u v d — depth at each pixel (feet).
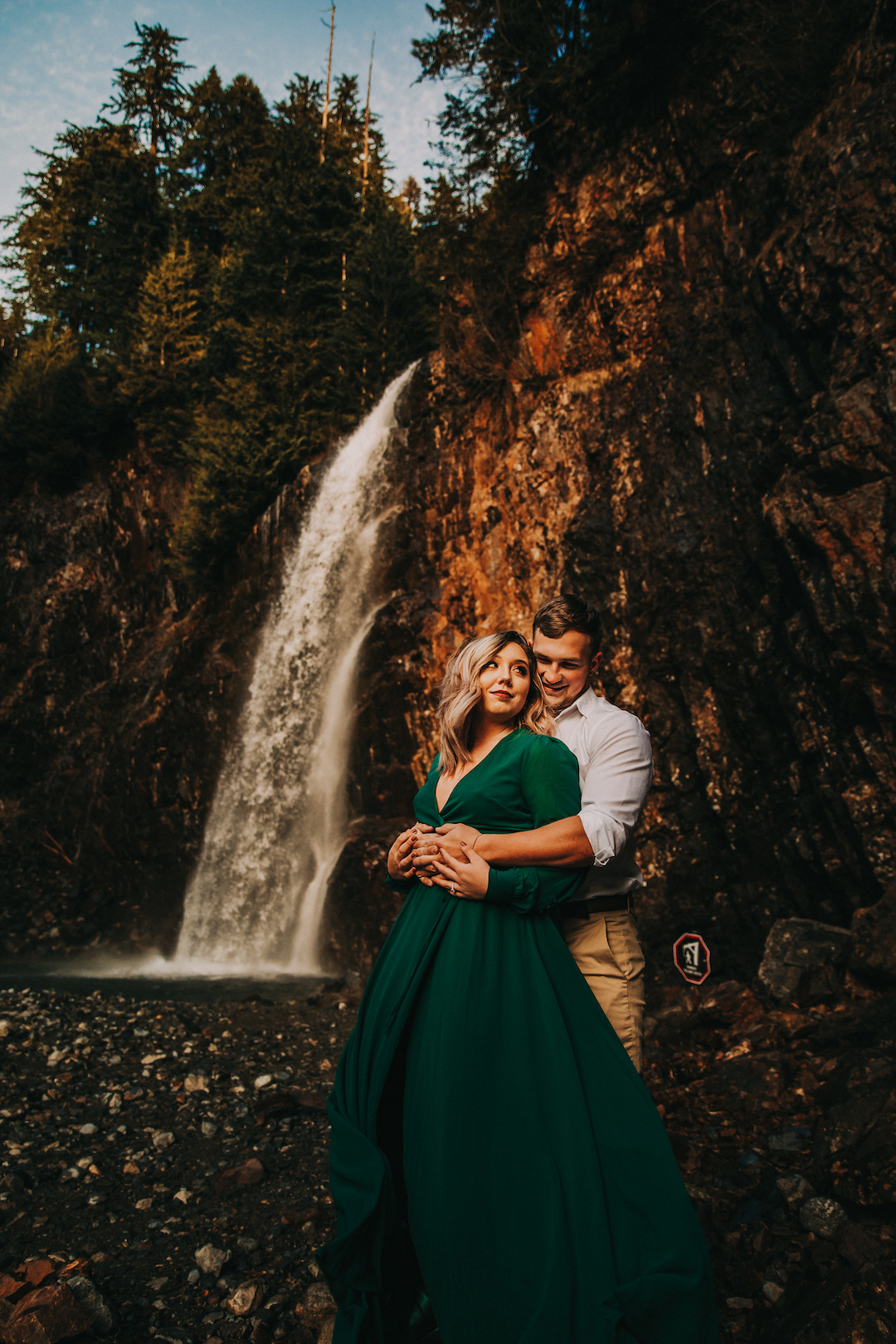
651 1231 4.72
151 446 63.46
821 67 22.54
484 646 6.51
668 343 27.22
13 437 63.26
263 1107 12.71
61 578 60.75
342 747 35.45
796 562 18.28
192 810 44.42
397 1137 5.77
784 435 21.44
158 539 60.64
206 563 51.42
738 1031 13.44
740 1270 7.61
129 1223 9.18
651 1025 14.99
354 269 48.34
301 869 36.27
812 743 18.66
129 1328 7.22
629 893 7.14
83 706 57.21
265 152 73.10
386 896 29.19
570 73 29.45
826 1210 8.04
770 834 20.16
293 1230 8.96
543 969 5.63
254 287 56.44
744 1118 10.64
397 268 46.93
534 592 28.96
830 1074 11.15
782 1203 8.46
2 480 65.72
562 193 31.73
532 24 30.71
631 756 6.92
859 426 16.96
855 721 17.21
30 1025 17.31
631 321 28.76
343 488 42.22
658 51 27.81
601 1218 4.67
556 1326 4.32
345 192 59.31
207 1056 15.87
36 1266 7.95
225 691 44.62
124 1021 18.26
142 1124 12.22
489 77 32.53
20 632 60.34
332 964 30.53
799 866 19.19
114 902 45.83
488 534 32.19
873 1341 6.04
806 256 20.42
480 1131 5.02
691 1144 10.19
